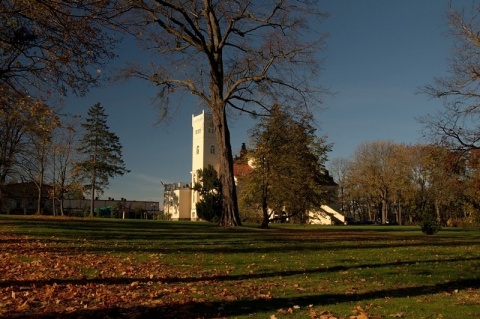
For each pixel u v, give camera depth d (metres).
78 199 73.31
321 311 7.43
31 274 10.53
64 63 13.92
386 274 11.51
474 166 28.64
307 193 38.47
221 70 30.38
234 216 30.67
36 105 17.56
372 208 93.94
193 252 15.53
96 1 12.29
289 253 15.83
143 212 76.62
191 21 27.94
